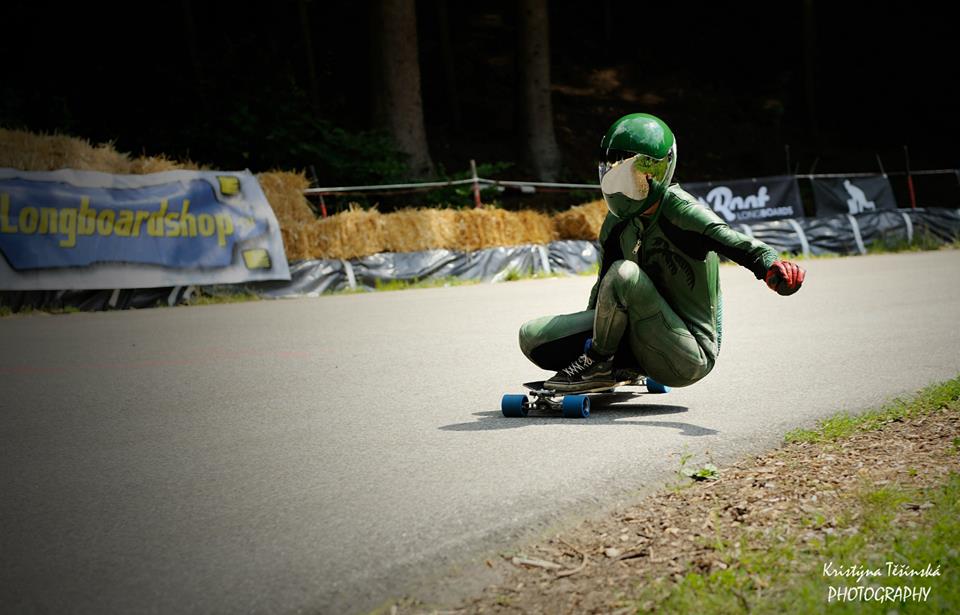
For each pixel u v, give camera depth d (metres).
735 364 6.52
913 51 35.28
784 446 4.17
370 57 21.50
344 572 2.89
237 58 20.47
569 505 3.43
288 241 14.66
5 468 4.29
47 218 12.50
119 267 12.91
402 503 3.54
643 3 35.38
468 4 33.47
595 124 29.39
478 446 4.38
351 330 9.41
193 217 13.66
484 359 7.25
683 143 29.61
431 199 19.97
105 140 19.72
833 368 6.17
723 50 34.41
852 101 34.09
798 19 35.41
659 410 5.09
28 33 22.30
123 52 22.97
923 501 3.10
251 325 10.22
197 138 18.70
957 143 32.94
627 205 4.66
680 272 4.71
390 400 5.71
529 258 16.16
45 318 11.73
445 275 15.31
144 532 3.31
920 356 6.48
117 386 6.52
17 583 2.87
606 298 4.60
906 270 14.23
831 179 19.44
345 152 19.39
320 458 4.29
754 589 2.51
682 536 3.01
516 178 24.58
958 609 2.31
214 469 4.16
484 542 3.10
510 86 30.19
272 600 2.71
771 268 4.33
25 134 12.80
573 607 2.54
